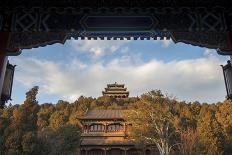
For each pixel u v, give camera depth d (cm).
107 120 7612
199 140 6353
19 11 977
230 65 992
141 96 6750
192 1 984
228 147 6475
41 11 978
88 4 982
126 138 7219
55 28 966
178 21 980
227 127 7394
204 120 6844
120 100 12781
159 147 6056
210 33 998
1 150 5231
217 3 985
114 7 977
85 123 7675
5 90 931
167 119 6222
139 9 977
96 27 974
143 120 6338
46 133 6475
